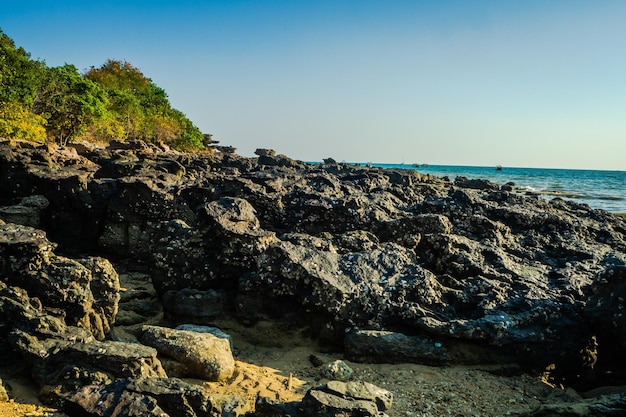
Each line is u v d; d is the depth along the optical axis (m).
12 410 6.63
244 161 32.09
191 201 17.56
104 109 51.47
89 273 8.94
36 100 44.50
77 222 17.47
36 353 7.33
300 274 11.05
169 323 11.69
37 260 8.68
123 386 6.55
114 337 9.31
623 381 10.25
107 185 17.67
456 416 8.16
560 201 23.25
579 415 7.19
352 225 15.96
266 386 8.66
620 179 116.31
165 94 85.25
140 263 16.55
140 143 46.66
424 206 17.14
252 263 12.08
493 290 11.36
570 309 10.85
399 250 12.48
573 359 10.30
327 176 22.55
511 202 20.31
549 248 15.45
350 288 10.92
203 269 12.27
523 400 8.90
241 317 11.47
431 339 10.34
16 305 7.89
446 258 13.10
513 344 10.21
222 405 7.31
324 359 10.26
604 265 13.88
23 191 17.70
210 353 8.79
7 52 39.19
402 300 10.94
